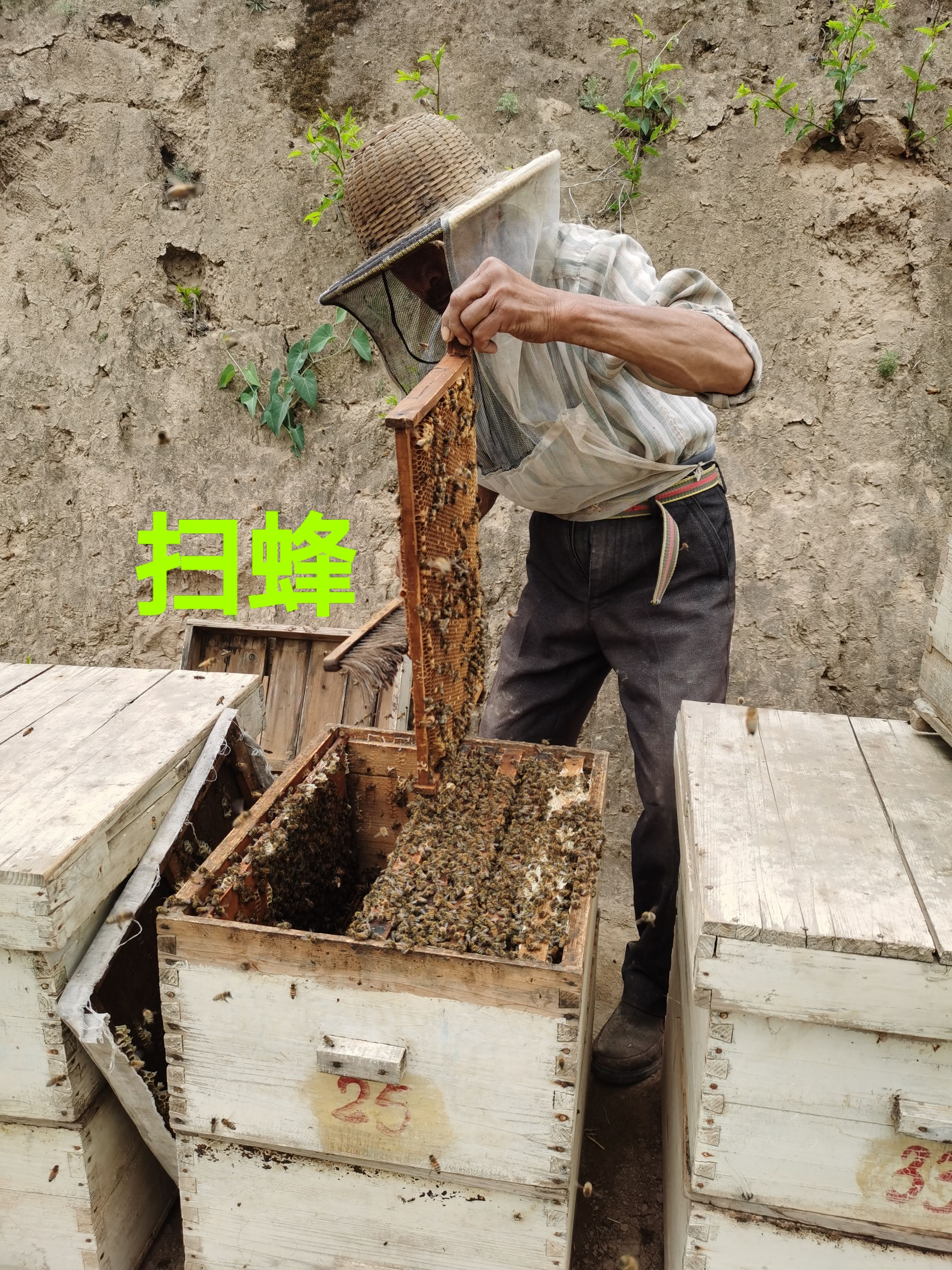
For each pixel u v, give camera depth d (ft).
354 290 5.50
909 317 8.54
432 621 5.10
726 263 8.75
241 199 9.32
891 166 8.47
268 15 9.02
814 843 4.39
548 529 6.72
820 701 9.19
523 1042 4.05
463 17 8.79
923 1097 3.83
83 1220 4.87
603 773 5.66
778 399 8.85
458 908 4.44
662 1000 6.82
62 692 6.27
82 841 4.39
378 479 9.61
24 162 9.49
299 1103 4.41
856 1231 4.08
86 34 9.21
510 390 5.64
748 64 8.46
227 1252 4.83
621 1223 5.76
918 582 8.84
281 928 4.18
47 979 4.37
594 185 8.83
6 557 10.19
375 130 9.10
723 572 6.53
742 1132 4.04
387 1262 4.64
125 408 9.79
